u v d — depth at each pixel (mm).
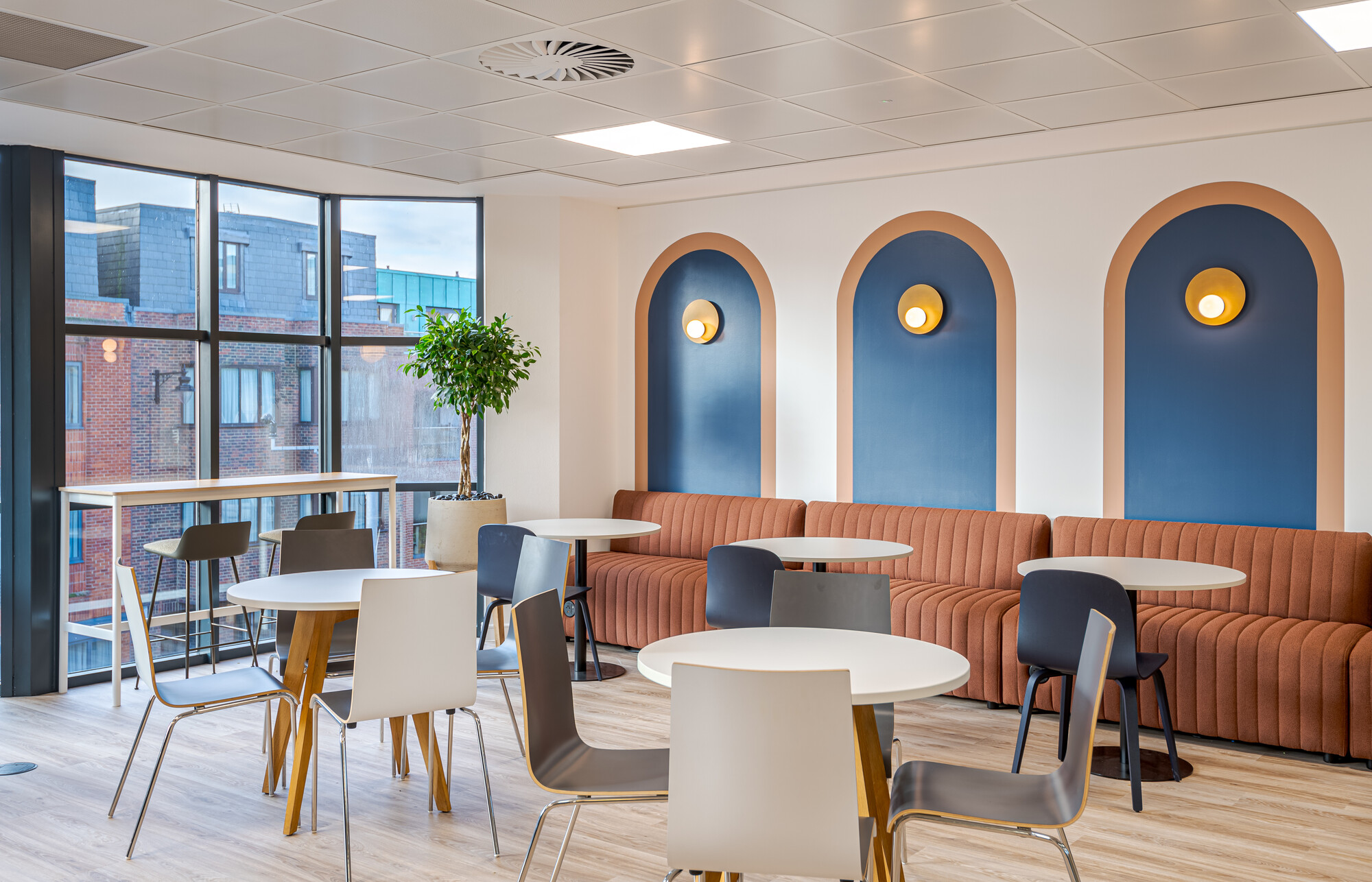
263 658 6848
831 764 2191
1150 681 5070
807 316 7121
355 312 7367
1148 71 4539
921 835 3855
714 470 7574
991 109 5137
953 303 6551
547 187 7121
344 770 3436
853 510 6734
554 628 3172
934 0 3719
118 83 4676
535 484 7531
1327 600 5121
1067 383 6168
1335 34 4051
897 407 6781
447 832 3869
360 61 4391
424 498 7574
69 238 6031
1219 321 5660
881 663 2852
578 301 7621
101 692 5887
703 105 5078
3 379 5785
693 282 7613
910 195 6684
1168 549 5602
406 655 3521
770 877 3508
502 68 4484
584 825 3941
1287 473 5539
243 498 6395
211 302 6594
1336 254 5387
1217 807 4125
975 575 6152
